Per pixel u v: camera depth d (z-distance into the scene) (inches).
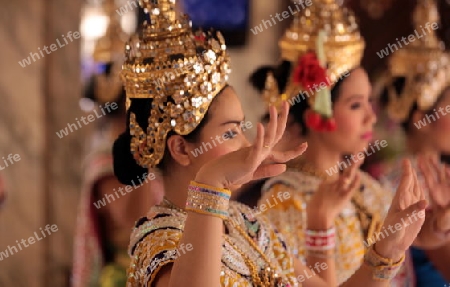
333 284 193.6
